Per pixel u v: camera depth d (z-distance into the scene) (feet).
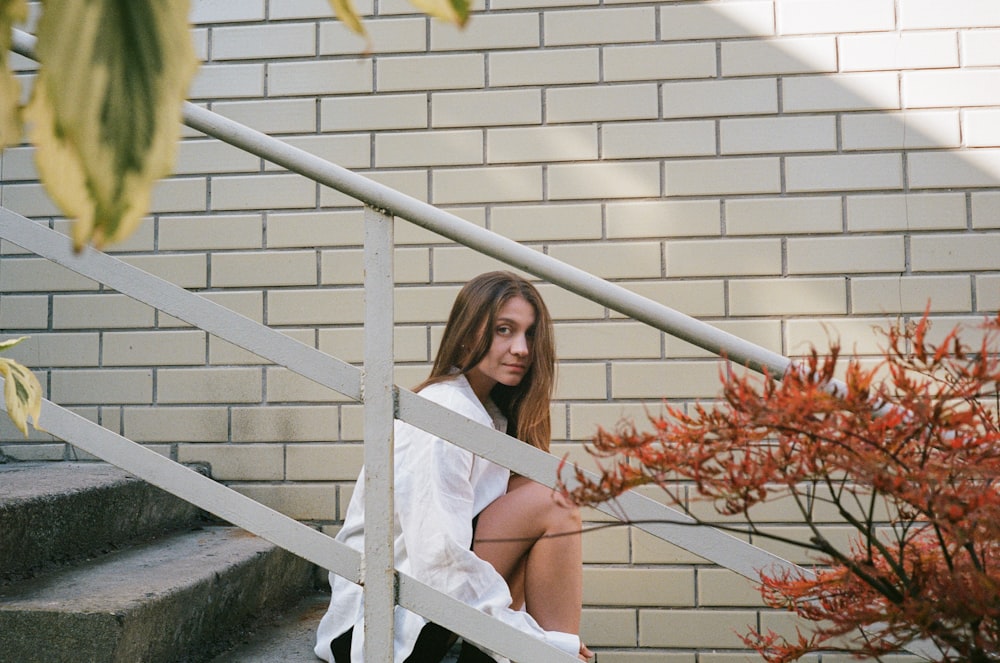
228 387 6.73
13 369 3.46
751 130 6.47
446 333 4.93
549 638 4.01
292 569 6.07
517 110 6.63
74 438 3.80
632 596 6.28
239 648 4.82
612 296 3.62
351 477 6.59
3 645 3.83
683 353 6.37
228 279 6.79
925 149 6.36
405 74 6.73
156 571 4.76
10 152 6.92
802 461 2.36
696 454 2.40
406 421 3.68
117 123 0.64
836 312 6.33
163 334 6.82
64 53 0.64
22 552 4.58
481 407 4.66
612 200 6.52
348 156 6.74
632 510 3.63
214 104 6.88
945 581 2.31
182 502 6.48
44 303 6.92
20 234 3.85
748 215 6.43
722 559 3.55
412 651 4.13
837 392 2.47
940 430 2.33
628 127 6.54
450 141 6.66
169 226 6.86
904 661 5.61
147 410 6.78
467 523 4.19
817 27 6.47
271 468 6.65
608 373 6.41
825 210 6.39
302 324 6.72
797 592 2.84
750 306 6.39
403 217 3.70
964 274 6.28
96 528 5.32
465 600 4.02
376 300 3.70
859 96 6.42
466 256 6.58
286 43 6.86
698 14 6.54
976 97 6.34
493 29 6.68
